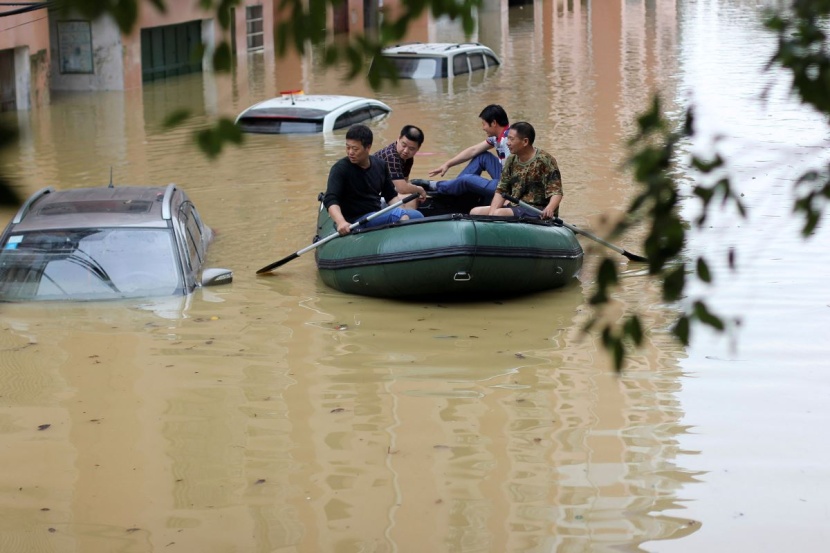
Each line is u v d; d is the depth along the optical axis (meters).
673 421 13.96
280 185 29.53
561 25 79.19
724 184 6.00
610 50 63.66
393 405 14.57
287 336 17.42
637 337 6.77
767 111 39.56
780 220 23.94
